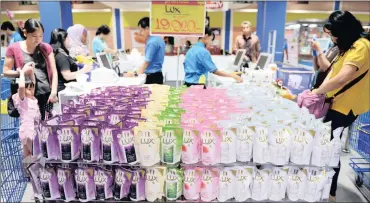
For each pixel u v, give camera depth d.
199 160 1.47
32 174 1.46
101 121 1.45
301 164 1.47
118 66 4.35
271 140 1.45
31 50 2.67
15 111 2.29
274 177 1.49
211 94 2.12
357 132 3.15
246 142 1.46
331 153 1.45
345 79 2.01
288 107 1.81
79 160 1.43
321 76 2.80
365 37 2.14
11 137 2.22
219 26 13.90
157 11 2.67
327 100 2.23
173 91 2.22
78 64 3.69
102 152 1.41
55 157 1.42
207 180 1.46
